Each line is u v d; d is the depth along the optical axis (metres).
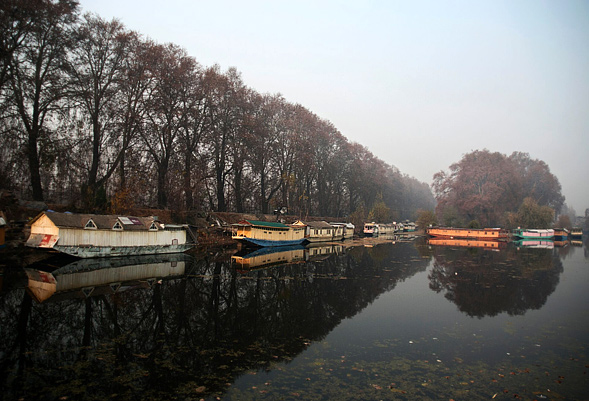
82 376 9.65
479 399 9.09
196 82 44.84
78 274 22.75
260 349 12.34
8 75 30.78
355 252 45.16
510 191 85.25
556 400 9.09
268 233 45.09
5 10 29.08
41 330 13.08
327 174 78.69
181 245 34.59
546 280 26.80
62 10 33.44
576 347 13.05
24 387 8.88
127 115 38.34
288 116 67.25
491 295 21.61
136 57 39.84
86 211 32.91
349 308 18.31
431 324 15.77
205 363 10.95
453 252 46.56
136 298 18.11
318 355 11.95
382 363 11.37
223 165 51.88
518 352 12.50
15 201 29.30
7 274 21.78
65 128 35.88
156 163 44.28
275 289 21.97
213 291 20.64
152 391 9.05
